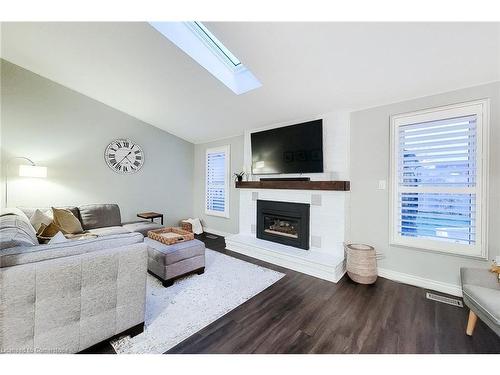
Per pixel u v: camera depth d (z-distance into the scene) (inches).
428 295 93.2
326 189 120.2
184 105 151.6
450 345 64.4
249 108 138.9
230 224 190.5
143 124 184.7
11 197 131.0
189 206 219.6
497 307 56.7
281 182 138.3
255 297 90.7
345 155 122.0
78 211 141.2
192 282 103.1
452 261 95.0
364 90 103.3
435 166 96.8
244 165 172.2
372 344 64.6
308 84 106.0
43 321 50.0
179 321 74.3
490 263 86.6
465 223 91.4
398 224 107.0
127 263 63.0
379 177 112.7
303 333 69.2
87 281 56.0
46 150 141.0
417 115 101.5
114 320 61.5
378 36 74.9
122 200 174.2
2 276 45.1
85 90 148.8
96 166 160.7
